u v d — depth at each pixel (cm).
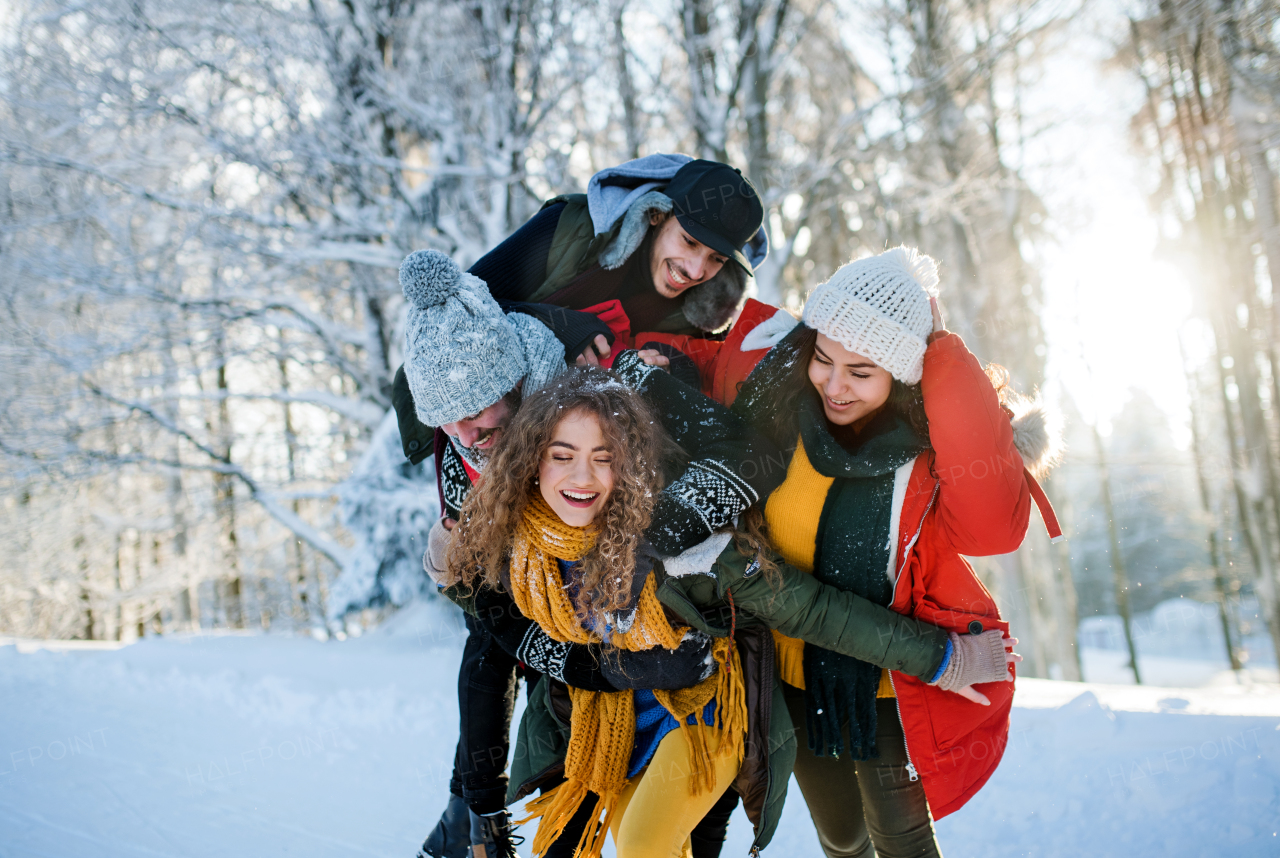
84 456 1069
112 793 393
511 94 1011
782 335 240
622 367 224
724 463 202
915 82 1130
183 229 1055
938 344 211
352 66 1034
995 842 308
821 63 1398
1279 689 542
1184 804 313
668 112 1122
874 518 217
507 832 225
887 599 222
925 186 1320
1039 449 228
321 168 1007
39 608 1803
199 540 1623
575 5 1016
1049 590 1627
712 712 210
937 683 214
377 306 1126
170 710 560
